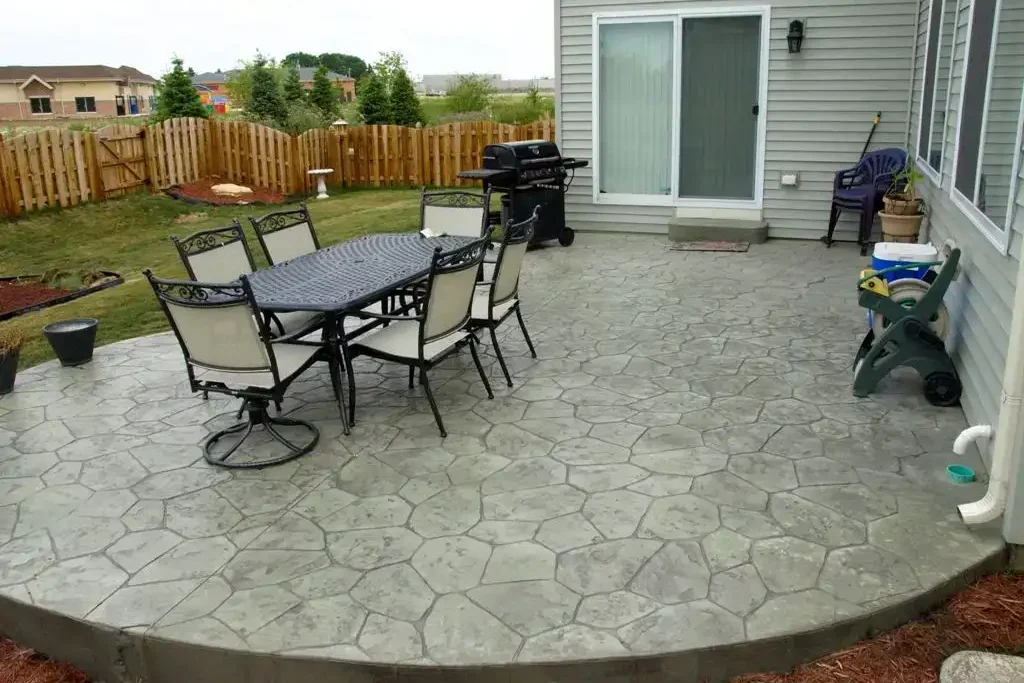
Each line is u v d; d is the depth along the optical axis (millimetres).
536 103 22953
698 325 5438
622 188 8859
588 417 3982
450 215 5848
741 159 8297
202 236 4641
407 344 4016
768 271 6879
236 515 3164
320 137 14203
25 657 2650
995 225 3344
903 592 2512
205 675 2432
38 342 5711
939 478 3219
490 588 2617
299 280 4254
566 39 8547
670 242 8328
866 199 7203
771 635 2332
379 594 2611
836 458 3426
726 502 3094
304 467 3557
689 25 8062
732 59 8031
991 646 2389
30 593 2686
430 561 2785
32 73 45688
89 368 5027
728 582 2596
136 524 3121
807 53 7711
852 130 7785
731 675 2338
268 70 22078
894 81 7527
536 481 3334
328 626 2461
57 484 3479
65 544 2992
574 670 2275
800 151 8000
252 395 3580
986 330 3469
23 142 10188
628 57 8414
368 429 3947
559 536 2908
